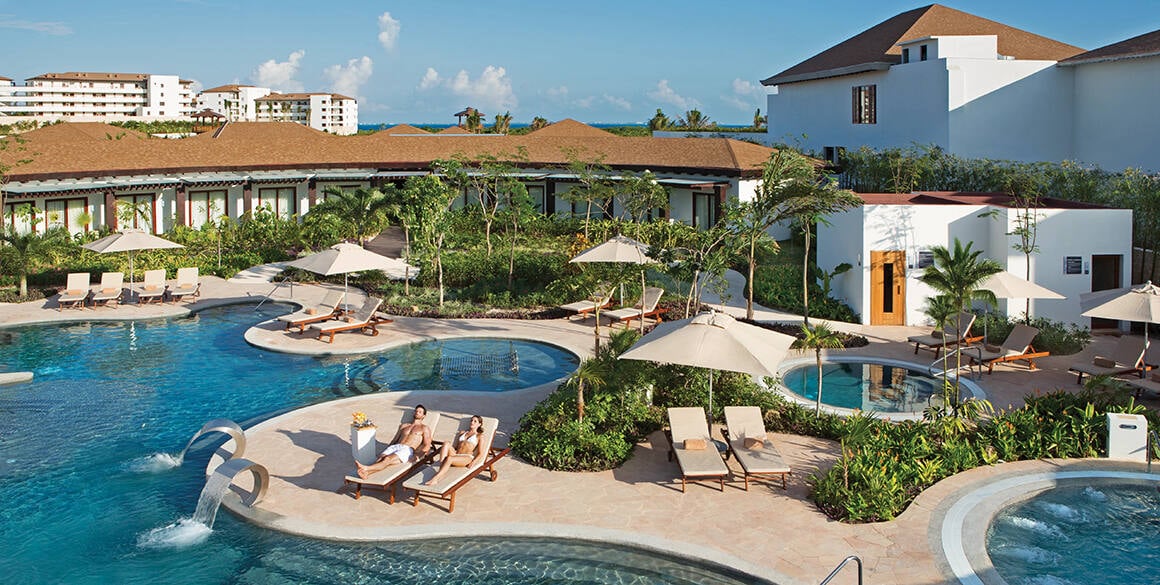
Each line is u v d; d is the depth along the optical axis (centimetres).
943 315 1623
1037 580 1061
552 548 1150
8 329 2425
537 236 4050
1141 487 1331
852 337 2269
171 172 4106
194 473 1409
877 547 1125
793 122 5078
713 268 2275
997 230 2414
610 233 3319
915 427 1494
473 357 2136
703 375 1675
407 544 1158
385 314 2645
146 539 1177
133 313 2595
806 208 2309
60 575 1089
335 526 1184
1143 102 3388
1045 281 2372
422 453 1361
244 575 1085
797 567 1073
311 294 2941
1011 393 1795
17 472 1411
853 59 4500
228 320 2578
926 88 3853
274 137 5141
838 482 1271
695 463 1315
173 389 1881
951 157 3466
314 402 1795
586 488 1314
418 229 2769
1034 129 3791
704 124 8419
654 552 1127
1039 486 1320
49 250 2883
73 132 4797
